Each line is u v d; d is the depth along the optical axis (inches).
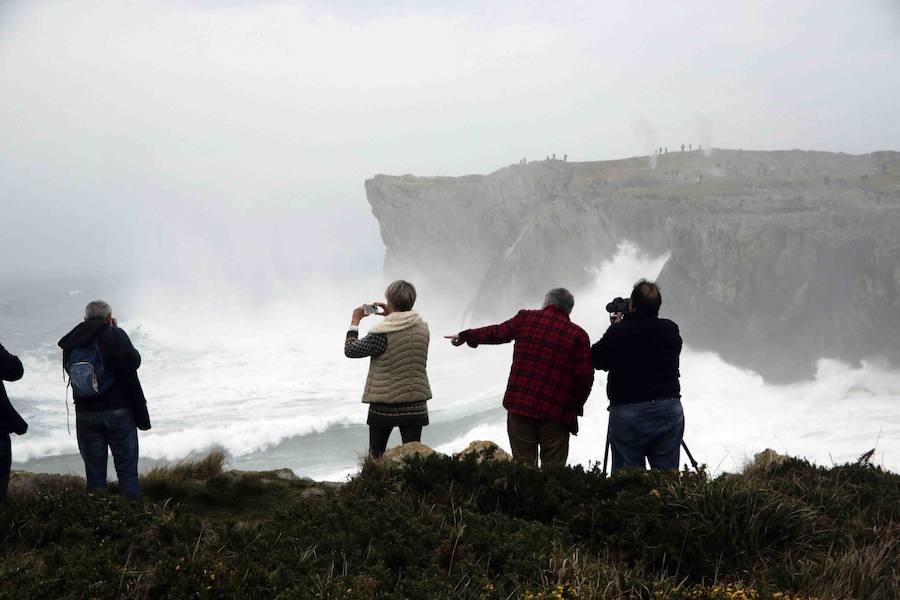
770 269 4950.8
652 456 261.0
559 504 219.0
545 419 265.0
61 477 266.8
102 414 248.7
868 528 210.5
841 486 250.5
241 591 157.4
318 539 183.8
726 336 5009.8
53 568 169.3
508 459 249.0
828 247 4739.2
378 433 279.6
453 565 175.6
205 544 182.7
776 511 204.8
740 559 191.3
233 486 269.4
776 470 272.8
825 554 193.9
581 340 263.1
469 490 232.4
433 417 2014.0
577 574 170.2
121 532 194.5
